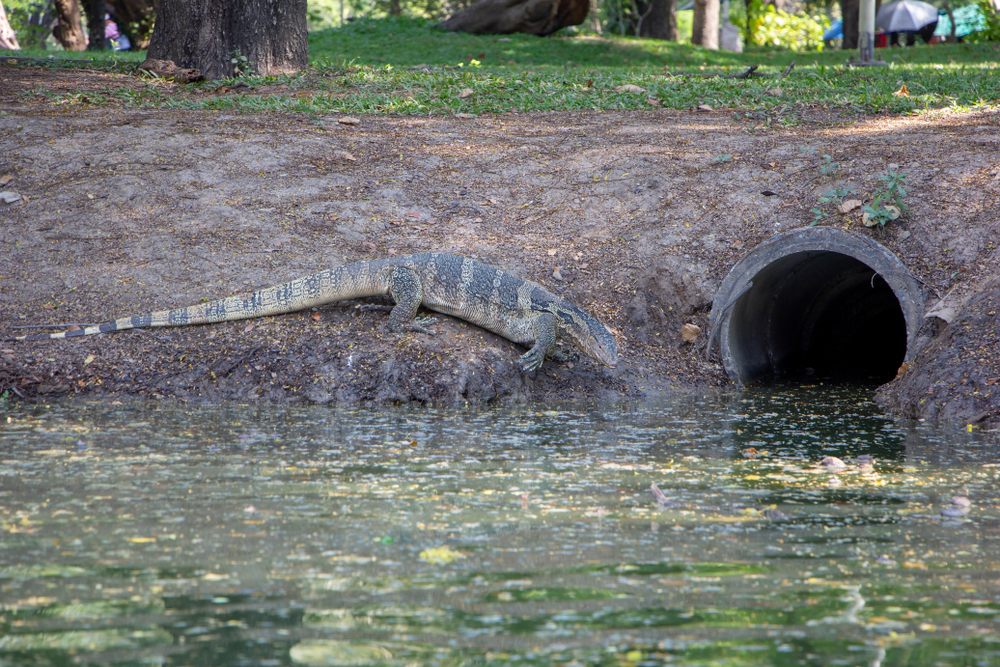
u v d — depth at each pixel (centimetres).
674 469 596
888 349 1273
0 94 1484
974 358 796
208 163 1184
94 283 948
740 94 1595
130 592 372
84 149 1206
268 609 357
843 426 750
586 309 974
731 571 402
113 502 498
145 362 855
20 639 328
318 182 1148
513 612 357
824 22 4828
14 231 1032
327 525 463
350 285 905
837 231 945
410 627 342
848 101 1484
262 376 842
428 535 449
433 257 914
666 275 1016
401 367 845
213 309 891
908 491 541
